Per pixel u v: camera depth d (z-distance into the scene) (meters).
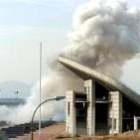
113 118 124.75
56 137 113.38
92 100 125.75
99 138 103.25
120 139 99.31
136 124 120.50
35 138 115.00
